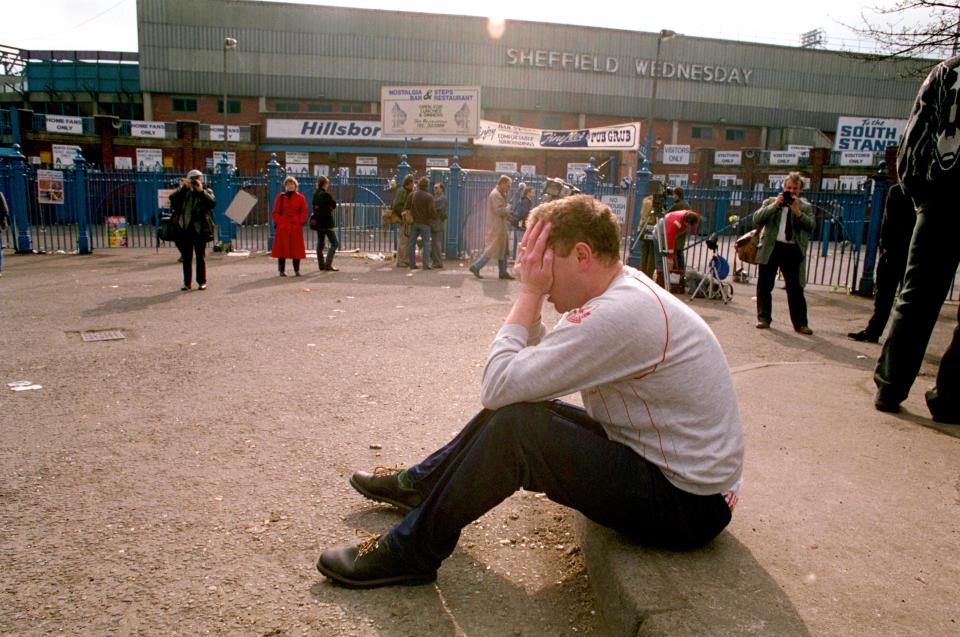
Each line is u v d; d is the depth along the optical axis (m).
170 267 13.24
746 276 13.59
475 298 10.02
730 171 40.25
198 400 4.88
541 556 2.80
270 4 49.09
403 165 17.88
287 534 2.95
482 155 37.78
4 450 3.87
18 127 32.28
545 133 27.47
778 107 55.38
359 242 19.67
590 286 2.22
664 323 2.08
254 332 7.30
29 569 2.64
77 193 15.73
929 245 3.95
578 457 2.15
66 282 10.91
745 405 4.19
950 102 3.89
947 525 2.67
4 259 14.56
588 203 2.22
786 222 8.04
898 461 3.34
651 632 1.97
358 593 2.50
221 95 49.75
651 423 2.16
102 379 5.38
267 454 3.88
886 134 33.66
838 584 2.22
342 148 36.34
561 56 51.75
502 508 3.22
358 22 49.97
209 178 16.53
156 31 48.22
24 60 51.31
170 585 2.55
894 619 2.04
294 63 49.78
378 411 4.72
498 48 51.16
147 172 17.39
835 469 3.22
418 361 6.18
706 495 2.20
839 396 4.44
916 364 4.03
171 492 3.36
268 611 2.39
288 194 11.79
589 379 2.09
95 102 51.16
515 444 2.20
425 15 50.31
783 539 2.51
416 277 12.34
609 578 2.29
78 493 3.33
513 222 12.16
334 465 3.74
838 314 9.82
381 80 50.72
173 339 6.90
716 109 54.53
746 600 2.10
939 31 9.12
